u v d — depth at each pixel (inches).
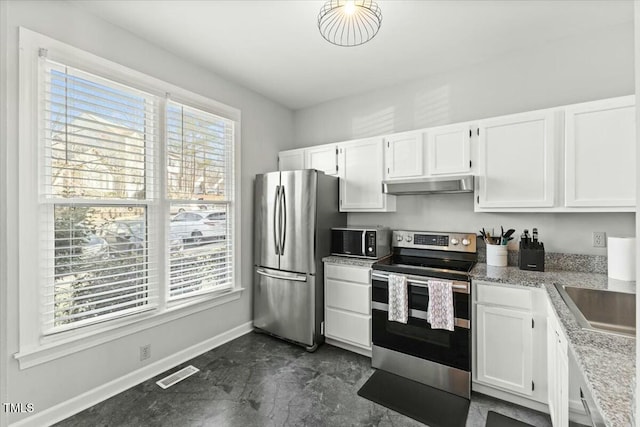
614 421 24.7
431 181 92.3
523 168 82.7
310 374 90.5
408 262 97.7
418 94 113.6
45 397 67.9
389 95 120.2
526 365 72.1
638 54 18.7
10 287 63.6
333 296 106.3
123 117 82.7
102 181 78.4
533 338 71.1
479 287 78.2
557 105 89.0
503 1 72.4
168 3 72.5
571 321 48.6
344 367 94.7
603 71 83.0
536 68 92.1
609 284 68.8
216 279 109.7
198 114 103.6
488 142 87.7
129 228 84.5
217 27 82.0
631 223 79.1
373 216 122.0
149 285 89.0
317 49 93.5
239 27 82.0
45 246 68.8
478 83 101.7
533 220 91.7
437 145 96.3
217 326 109.2
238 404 76.4
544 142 79.8
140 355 86.1
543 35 86.4
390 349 91.1
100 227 78.3
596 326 63.0
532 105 92.7
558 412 56.6
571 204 76.0
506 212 92.4
